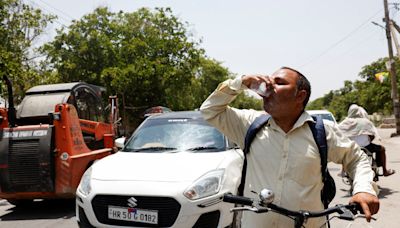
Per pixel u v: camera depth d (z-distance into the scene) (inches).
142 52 1064.8
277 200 90.0
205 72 1860.2
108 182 168.6
